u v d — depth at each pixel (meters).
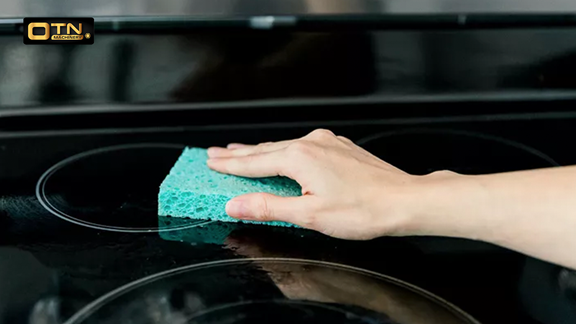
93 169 0.69
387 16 0.77
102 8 0.70
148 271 0.51
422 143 0.77
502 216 0.51
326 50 0.80
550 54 0.84
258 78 0.81
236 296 0.48
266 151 0.65
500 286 0.50
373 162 0.59
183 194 0.59
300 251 0.54
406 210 0.53
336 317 0.46
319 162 0.57
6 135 0.76
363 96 0.84
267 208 0.56
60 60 0.76
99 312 0.46
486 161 0.73
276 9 0.72
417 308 0.47
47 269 0.51
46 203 0.61
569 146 0.77
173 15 0.71
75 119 0.79
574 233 0.50
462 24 0.80
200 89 0.81
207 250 0.54
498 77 0.85
